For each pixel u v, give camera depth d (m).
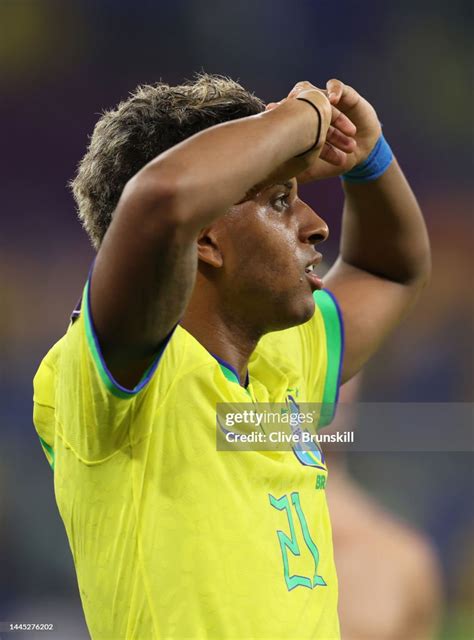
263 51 22.34
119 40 21.69
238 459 4.16
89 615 4.25
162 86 4.70
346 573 5.23
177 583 3.92
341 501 5.50
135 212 3.33
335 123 4.45
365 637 5.11
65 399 3.98
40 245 19.48
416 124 22.58
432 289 20.66
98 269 3.50
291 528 4.33
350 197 5.54
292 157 3.91
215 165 3.42
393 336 18.39
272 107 4.14
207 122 4.33
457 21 22.72
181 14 22.02
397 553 5.38
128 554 3.98
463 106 22.61
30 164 20.34
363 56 22.55
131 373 3.67
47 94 20.95
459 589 6.91
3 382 17.66
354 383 6.02
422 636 5.30
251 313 4.37
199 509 3.99
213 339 4.35
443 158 22.48
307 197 18.88
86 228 4.68
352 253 5.86
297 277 4.30
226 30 22.20
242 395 4.30
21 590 12.55
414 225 5.64
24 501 13.73
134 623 3.98
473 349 19.53
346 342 5.53
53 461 4.61
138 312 3.46
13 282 18.94
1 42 20.94
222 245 4.23
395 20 22.66
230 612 3.95
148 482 3.96
